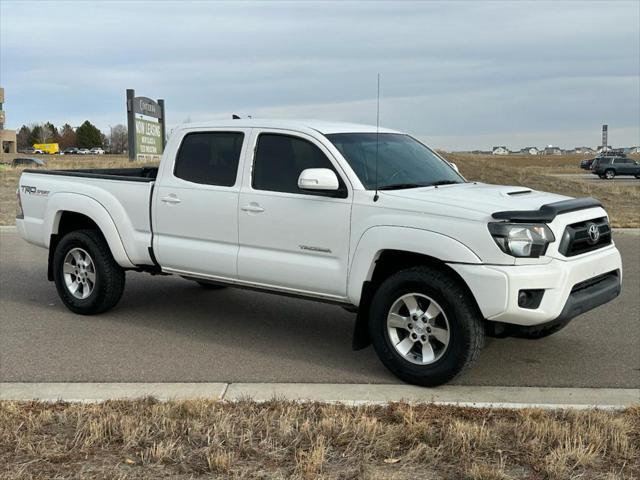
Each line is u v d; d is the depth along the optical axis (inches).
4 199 777.6
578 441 148.3
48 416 164.9
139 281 362.9
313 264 217.5
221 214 237.1
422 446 146.3
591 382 205.2
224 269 239.1
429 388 198.8
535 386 201.3
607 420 159.6
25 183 303.7
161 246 255.3
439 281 191.8
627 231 572.4
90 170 320.2
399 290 200.2
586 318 283.7
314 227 215.6
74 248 282.8
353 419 161.0
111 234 267.3
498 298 182.5
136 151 1254.9
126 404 176.1
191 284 355.9
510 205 193.8
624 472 137.4
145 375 211.0
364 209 205.9
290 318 286.5
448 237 189.9
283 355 233.6
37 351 236.5
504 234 183.3
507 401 187.9
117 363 223.3
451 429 153.9
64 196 282.0
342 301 216.1
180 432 155.4
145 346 243.4
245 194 231.1
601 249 212.2
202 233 243.9
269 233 226.1
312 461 138.9
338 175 213.6
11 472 137.8
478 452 145.5
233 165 238.7
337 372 215.2
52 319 281.7
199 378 208.2
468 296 190.4
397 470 138.5
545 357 231.0
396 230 198.2
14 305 306.8
